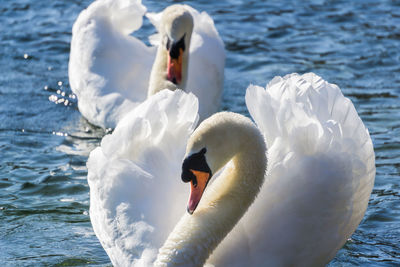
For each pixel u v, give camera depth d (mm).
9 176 14312
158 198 10766
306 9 24578
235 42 21844
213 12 24062
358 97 18266
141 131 11000
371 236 12320
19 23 22516
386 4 25094
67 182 14156
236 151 9477
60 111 17781
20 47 20969
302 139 10156
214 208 9758
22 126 16797
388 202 13328
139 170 10977
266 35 22453
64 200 13547
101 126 17031
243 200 9727
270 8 24625
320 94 10516
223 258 9961
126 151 11070
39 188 13906
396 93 18547
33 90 18641
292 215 10023
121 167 11023
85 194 13773
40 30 22109
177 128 11203
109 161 11141
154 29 22500
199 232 9602
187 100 11086
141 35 22000
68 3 24109
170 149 11195
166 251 9609
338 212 10180
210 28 18297
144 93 17266
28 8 23594
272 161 10281
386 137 16047
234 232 10078
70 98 18500
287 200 10047
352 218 10570
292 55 20984
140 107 11375
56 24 22562
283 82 10742
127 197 10844
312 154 10180
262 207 10109
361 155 10453
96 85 17219
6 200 13398
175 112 11117
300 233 10039
